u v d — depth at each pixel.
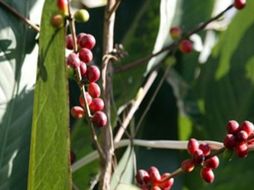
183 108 0.88
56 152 0.53
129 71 0.72
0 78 0.59
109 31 0.64
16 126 0.60
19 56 0.60
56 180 0.53
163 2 0.71
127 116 0.67
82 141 0.74
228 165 0.91
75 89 0.75
